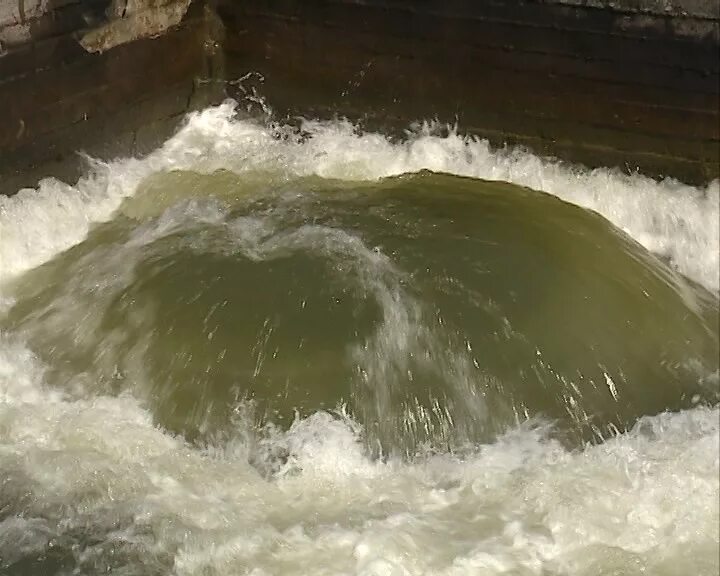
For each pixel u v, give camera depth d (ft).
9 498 17.34
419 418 19.60
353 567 16.43
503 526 17.72
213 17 30.14
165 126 29.43
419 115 29.40
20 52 23.82
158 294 21.57
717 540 17.92
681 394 21.48
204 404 19.51
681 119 26.68
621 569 17.04
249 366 19.92
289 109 30.45
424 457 19.27
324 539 16.97
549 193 27.61
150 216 25.67
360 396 19.65
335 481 18.61
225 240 23.61
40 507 17.21
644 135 27.20
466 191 26.99
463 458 19.34
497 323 21.09
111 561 16.29
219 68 30.55
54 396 19.99
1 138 23.88
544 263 22.97
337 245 23.13
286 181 27.96
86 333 21.13
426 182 27.66
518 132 28.48
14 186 24.54
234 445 19.08
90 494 17.57
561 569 17.01
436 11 27.91
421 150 29.04
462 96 28.71
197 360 20.07
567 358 20.95
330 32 29.30
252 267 22.33
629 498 18.54
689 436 20.47
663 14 25.73
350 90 29.86
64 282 22.84
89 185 26.43
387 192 26.89
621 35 26.35
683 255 26.78
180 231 24.22
